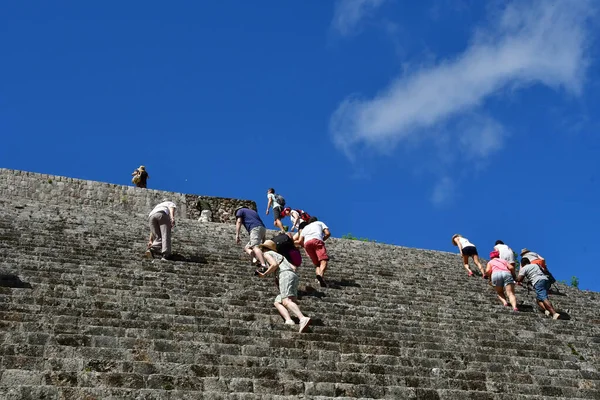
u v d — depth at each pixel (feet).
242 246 56.70
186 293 38.45
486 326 41.42
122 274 40.27
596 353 39.86
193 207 88.74
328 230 47.65
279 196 72.13
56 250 43.91
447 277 55.93
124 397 25.08
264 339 32.48
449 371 32.40
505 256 50.65
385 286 48.88
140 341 29.63
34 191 80.33
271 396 26.89
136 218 63.93
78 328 30.12
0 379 24.70
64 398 24.38
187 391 26.25
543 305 47.34
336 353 32.19
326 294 43.73
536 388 32.53
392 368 31.76
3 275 35.88
